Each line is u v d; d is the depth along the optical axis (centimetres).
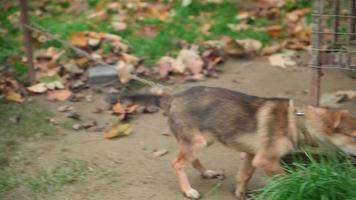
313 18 967
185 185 854
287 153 823
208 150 979
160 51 1305
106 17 1443
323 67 983
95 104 1130
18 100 1129
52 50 1291
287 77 1223
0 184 888
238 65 1282
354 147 790
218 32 1383
